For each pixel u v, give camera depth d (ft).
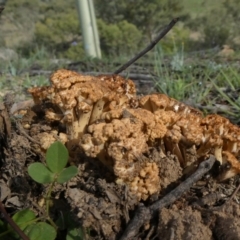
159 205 0.63
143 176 0.65
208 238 0.62
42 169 0.61
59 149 0.61
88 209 0.62
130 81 0.81
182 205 0.66
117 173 0.63
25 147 0.71
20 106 0.99
